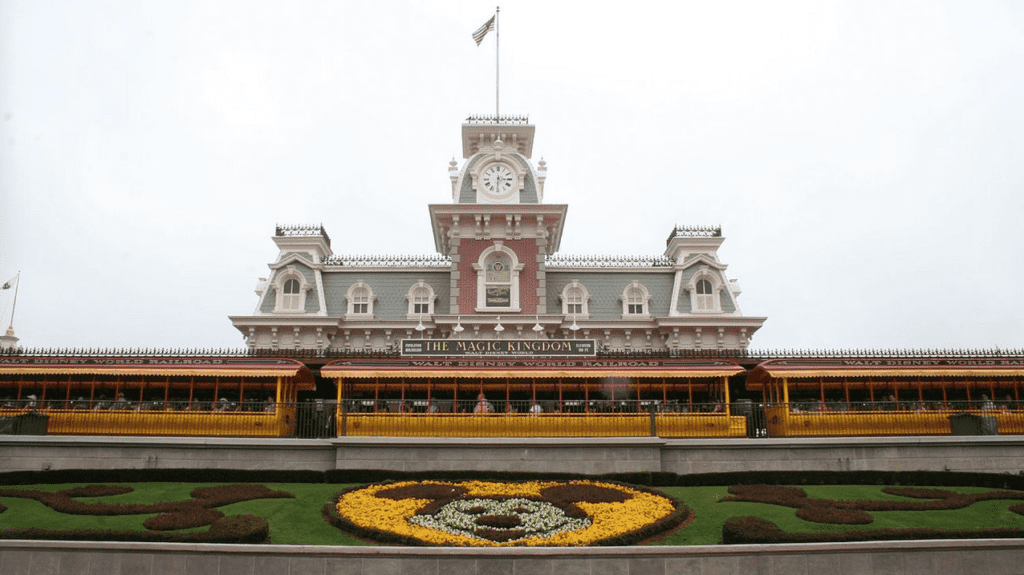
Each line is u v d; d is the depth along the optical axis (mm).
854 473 26375
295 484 25609
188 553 17172
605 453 26922
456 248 48000
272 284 49031
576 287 49594
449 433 28047
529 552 17062
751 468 27359
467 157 54031
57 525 19516
